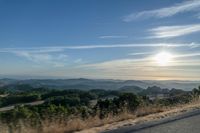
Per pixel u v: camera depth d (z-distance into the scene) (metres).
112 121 13.44
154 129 10.40
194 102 20.58
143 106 16.80
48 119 12.05
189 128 10.56
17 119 11.54
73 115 12.83
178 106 18.69
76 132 10.94
